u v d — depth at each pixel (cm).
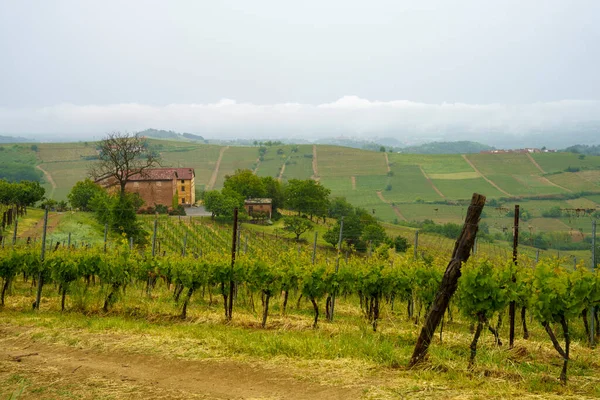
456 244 1047
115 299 2006
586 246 5188
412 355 1057
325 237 6412
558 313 983
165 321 1808
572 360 1124
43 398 905
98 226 5772
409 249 2050
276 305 2278
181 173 10562
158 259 2212
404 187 17612
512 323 1265
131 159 7106
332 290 1847
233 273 1830
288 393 920
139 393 933
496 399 823
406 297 1922
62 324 1619
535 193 14975
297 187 9912
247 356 1185
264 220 8888
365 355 1139
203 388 968
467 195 15738
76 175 19025
